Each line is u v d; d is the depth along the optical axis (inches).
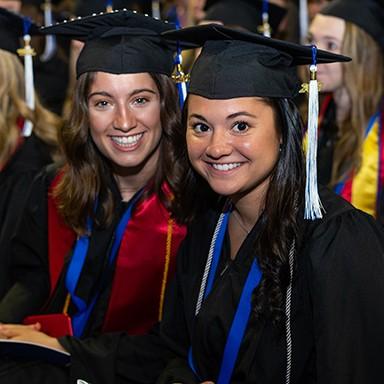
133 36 103.9
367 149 132.7
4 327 103.1
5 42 131.0
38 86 195.0
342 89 135.6
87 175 107.3
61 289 111.7
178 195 104.3
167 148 105.7
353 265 81.0
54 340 102.0
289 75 86.1
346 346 80.4
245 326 86.4
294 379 85.5
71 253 111.3
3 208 125.7
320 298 81.1
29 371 100.4
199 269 95.1
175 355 99.7
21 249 116.8
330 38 136.4
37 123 132.7
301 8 192.9
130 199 109.7
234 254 92.5
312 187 83.0
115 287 109.5
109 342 102.2
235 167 82.9
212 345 89.5
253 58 84.1
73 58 162.4
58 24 105.4
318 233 82.4
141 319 112.0
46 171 116.6
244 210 89.1
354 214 83.7
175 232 107.7
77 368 99.3
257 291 85.5
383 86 135.3
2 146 127.1
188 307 94.2
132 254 108.6
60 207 108.7
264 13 165.0
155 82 103.5
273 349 85.3
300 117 85.4
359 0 135.6
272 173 85.0
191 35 90.0
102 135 103.3
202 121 83.7
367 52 134.1
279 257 82.8
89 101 104.0
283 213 83.4
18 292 116.0
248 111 81.6
